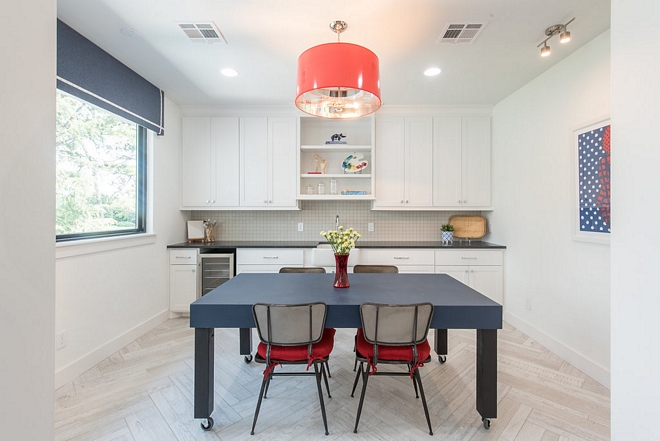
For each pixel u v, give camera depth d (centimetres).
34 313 64
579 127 234
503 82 298
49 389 66
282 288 205
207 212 408
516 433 167
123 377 223
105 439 163
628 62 103
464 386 212
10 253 59
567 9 191
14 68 60
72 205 231
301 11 194
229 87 314
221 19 203
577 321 237
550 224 268
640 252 100
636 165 101
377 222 410
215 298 181
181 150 372
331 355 264
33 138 64
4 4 58
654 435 96
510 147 331
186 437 165
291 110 373
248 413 185
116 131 277
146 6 190
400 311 160
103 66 241
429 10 193
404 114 371
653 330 97
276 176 374
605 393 203
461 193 371
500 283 343
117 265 267
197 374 170
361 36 221
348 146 377
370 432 168
